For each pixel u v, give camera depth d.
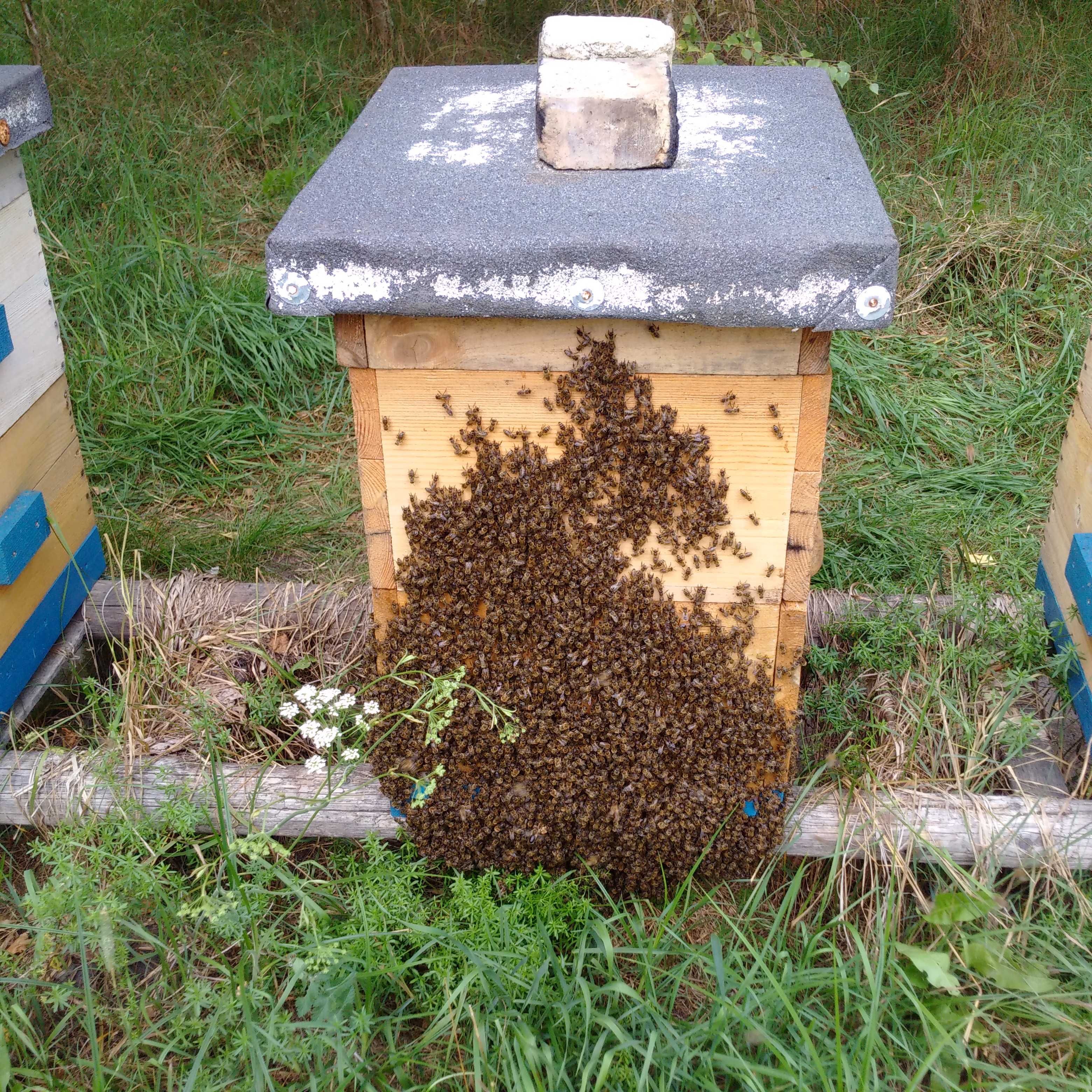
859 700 1.56
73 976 1.28
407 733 1.29
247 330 2.44
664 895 1.37
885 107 3.20
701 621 1.22
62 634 1.67
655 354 1.08
